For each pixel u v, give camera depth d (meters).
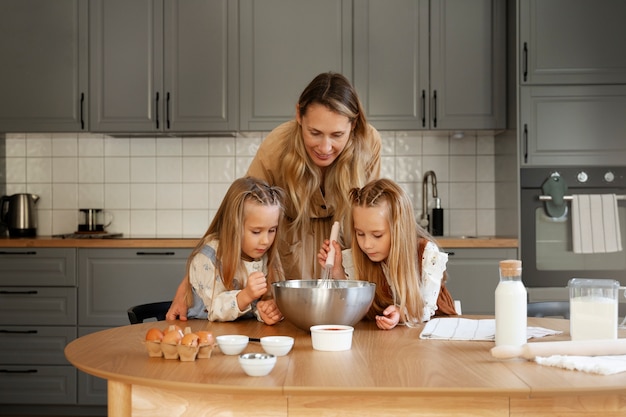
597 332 1.49
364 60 3.89
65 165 4.31
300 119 2.03
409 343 1.51
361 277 1.87
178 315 1.94
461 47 3.88
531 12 3.71
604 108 3.70
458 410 1.16
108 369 1.26
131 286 3.74
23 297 3.76
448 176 4.24
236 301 1.79
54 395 3.73
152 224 4.29
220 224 1.95
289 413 1.17
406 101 3.89
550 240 3.69
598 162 3.68
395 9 3.89
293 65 3.91
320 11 3.91
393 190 1.78
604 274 3.66
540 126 3.70
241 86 3.92
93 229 4.11
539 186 3.70
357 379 1.17
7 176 4.33
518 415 1.16
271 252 1.96
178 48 3.94
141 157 4.29
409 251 1.78
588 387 1.12
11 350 3.76
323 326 1.51
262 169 2.25
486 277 3.66
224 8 3.93
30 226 4.16
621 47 3.71
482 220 4.22
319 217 2.23
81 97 3.98
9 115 4.00
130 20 3.96
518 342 1.43
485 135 4.23
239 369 1.25
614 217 3.61
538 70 3.71
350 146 2.09
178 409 1.20
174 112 3.94
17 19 4.00
